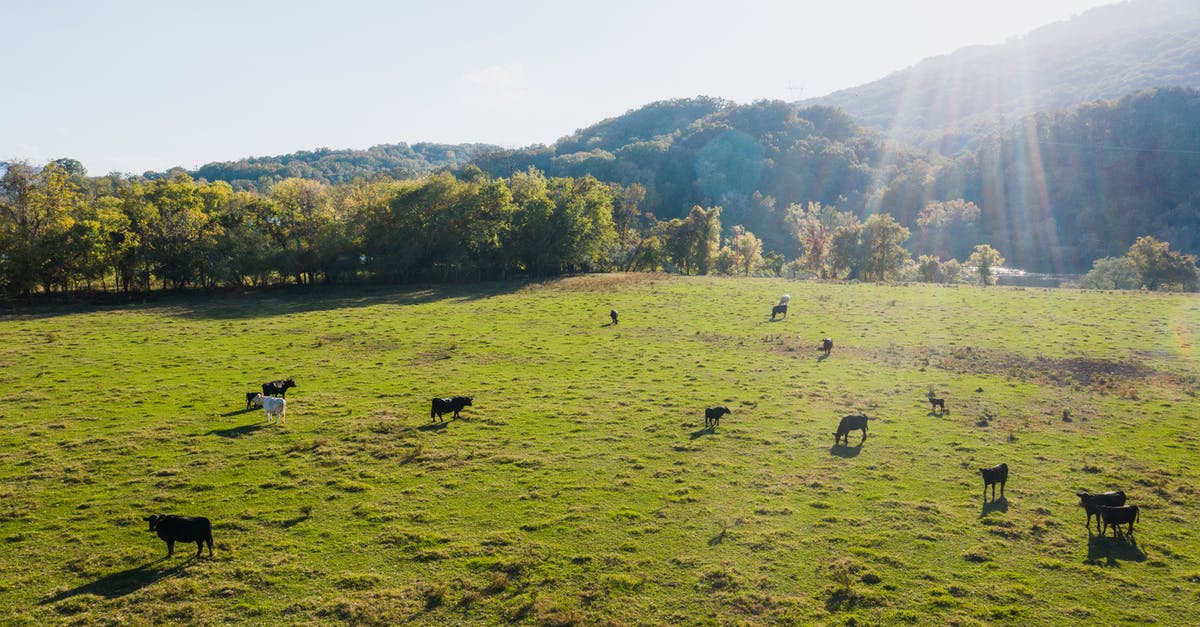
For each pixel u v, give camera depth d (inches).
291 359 1674.5
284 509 805.9
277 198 3393.2
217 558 689.6
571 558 687.1
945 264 4608.8
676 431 1099.9
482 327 2107.5
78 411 1211.9
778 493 850.1
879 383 1398.9
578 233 3508.9
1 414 1189.7
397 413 1203.2
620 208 4466.0
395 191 3467.0
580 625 576.4
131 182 3538.4
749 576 652.7
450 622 583.5
